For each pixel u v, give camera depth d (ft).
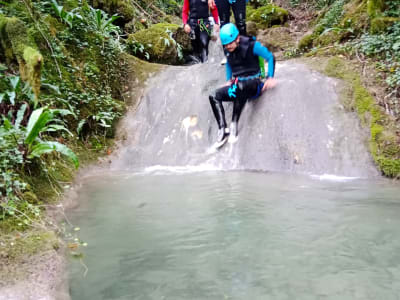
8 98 11.03
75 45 16.83
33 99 11.33
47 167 10.96
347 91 14.24
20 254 6.50
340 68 15.60
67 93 14.35
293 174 12.35
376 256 6.55
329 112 13.62
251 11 31.53
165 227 8.07
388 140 12.28
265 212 8.73
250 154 13.58
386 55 15.98
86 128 14.85
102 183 11.79
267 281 5.88
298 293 5.53
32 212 8.18
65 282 6.03
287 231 7.65
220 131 14.30
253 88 13.89
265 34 25.71
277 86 14.65
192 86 16.90
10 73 11.96
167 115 16.19
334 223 7.98
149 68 18.67
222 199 9.77
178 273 6.20
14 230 7.36
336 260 6.45
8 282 5.70
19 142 9.51
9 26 11.18
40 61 9.89
